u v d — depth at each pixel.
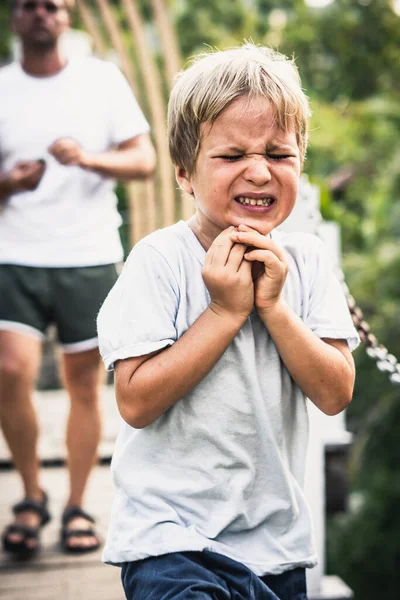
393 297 10.88
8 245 3.59
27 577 3.49
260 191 2.02
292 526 2.17
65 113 3.61
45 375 6.88
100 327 2.12
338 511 4.13
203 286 2.12
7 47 10.66
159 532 2.03
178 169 2.18
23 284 3.57
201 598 1.91
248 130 2.00
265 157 2.03
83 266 3.61
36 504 3.71
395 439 10.71
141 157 3.65
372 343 2.85
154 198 5.50
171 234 2.17
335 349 2.18
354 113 12.95
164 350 2.04
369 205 12.12
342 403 2.16
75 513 3.73
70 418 3.70
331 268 2.31
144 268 2.10
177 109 2.11
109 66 3.75
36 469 3.73
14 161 3.62
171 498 2.07
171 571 1.99
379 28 12.91
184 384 2.00
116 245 3.75
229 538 2.12
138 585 2.02
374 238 11.84
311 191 3.41
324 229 3.79
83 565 3.58
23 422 3.62
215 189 2.03
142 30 5.37
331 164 13.17
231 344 2.06
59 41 3.60
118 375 2.06
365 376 10.84
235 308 2.00
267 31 14.94
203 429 2.06
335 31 12.96
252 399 2.07
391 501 11.05
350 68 13.14
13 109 3.61
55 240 3.59
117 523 2.12
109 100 3.67
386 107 12.49
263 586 2.05
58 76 3.64
